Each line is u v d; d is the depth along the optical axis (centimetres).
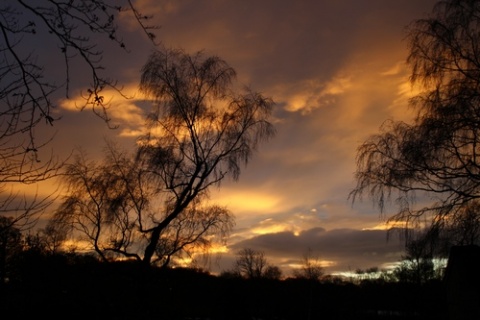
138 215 1909
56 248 1805
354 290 5716
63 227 1862
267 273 5609
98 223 1923
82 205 1898
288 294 5628
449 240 1005
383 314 5128
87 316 1727
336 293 5741
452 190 1009
